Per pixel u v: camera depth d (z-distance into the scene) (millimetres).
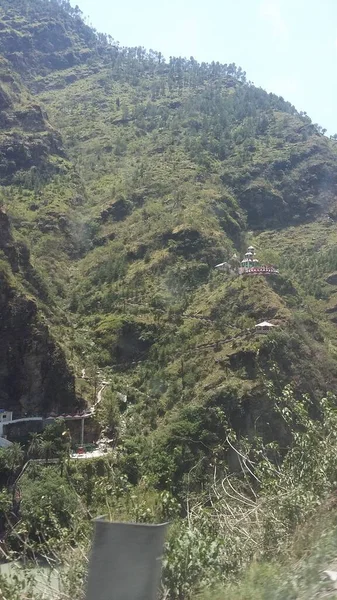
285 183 104438
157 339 54969
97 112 134000
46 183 90875
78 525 8469
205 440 36312
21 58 170625
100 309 62906
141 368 52281
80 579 7301
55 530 8727
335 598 5828
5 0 197875
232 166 105125
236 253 71812
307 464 9578
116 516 8883
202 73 160125
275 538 8375
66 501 9281
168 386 47000
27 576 7789
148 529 5824
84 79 165875
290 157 109688
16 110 103375
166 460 31688
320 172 107062
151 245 71875
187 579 7242
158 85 147625
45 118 110062
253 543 8367
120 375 51969
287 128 121250
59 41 185125
